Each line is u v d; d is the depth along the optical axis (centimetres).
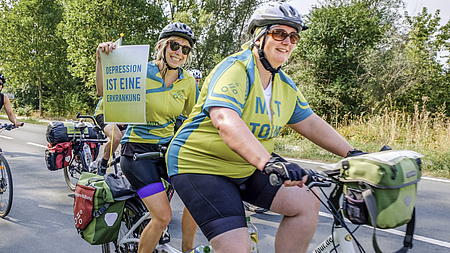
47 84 3441
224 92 169
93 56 2358
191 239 275
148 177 261
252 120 182
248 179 200
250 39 196
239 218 176
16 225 448
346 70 1744
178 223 460
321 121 208
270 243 396
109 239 276
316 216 188
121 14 2388
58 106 3366
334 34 1719
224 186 182
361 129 1176
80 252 371
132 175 265
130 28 2458
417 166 148
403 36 1875
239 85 174
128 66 266
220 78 175
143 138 278
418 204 529
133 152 276
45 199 561
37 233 423
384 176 137
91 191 273
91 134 597
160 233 260
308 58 1794
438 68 1920
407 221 146
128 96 266
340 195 176
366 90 1722
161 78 279
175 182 192
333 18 1748
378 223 141
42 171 762
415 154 152
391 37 1827
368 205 140
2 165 478
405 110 1714
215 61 2830
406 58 1762
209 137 184
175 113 288
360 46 1767
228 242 168
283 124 199
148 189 259
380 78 1692
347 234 178
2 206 479
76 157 611
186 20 2655
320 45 1781
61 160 587
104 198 271
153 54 288
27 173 742
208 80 188
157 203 256
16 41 3092
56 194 590
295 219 186
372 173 140
